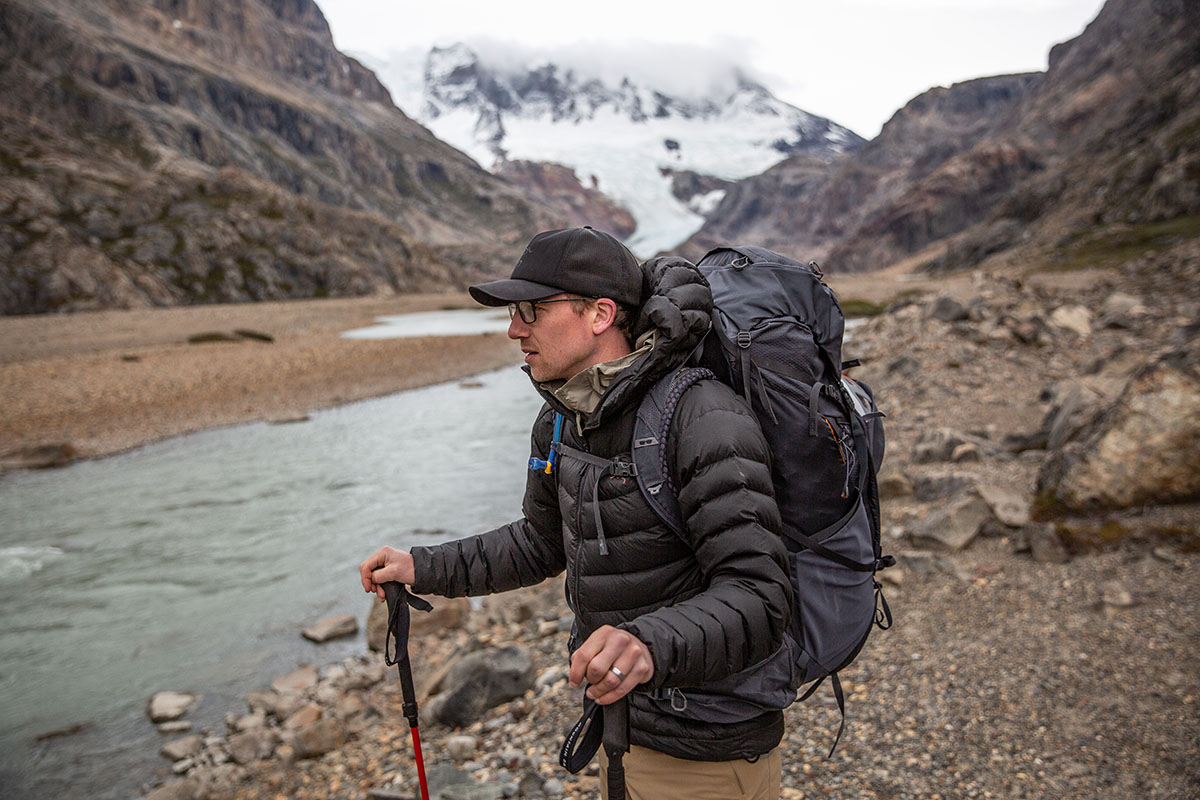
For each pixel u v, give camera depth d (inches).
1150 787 134.8
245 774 205.5
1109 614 192.5
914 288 2965.1
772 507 65.1
